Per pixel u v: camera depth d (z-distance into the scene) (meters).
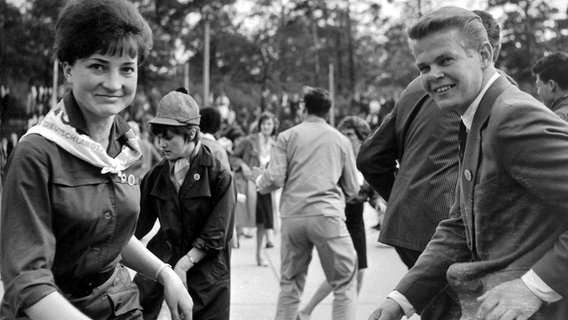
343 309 5.41
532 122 2.30
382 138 4.13
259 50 65.69
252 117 49.34
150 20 43.09
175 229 4.27
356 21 67.75
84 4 2.26
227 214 4.27
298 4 66.12
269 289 7.52
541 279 2.30
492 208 2.45
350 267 5.48
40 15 28.48
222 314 4.27
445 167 3.71
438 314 2.96
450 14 2.47
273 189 5.65
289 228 5.57
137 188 2.50
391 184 4.29
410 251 3.87
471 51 2.48
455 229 2.85
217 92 58.06
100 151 2.30
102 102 2.29
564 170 2.23
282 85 63.06
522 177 2.32
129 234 2.50
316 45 66.31
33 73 28.33
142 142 14.41
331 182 5.52
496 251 2.49
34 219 2.16
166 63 43.78
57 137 2.25
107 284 2.47
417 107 3.91
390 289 7.46
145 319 4.15
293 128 5.67
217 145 6.26
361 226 6.52
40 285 2.09
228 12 63.34
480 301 2.42
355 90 61.72
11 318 2.20
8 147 19.27
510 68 52.12
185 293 2.82
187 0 47.56
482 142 2.46
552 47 51.94
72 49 2.26
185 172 4.28
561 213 2.28
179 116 4.18
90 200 2.30
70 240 2.31
